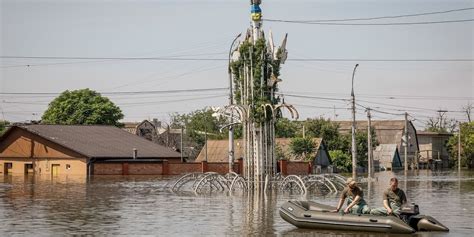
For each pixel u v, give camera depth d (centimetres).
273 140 5162
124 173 8131
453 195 4875
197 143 13125
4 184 6059
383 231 2608
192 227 2877
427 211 3609
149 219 3172
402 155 14062
